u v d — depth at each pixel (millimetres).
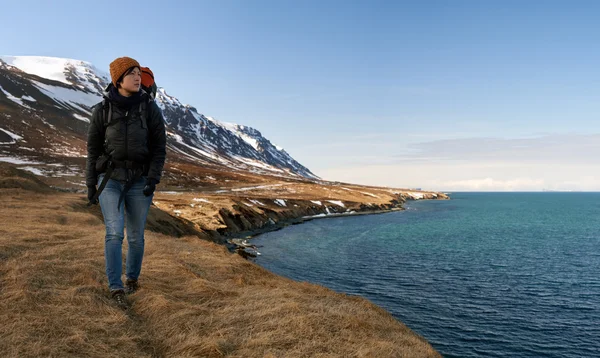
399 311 20984
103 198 4648
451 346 16734
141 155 4645
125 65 4328
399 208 124625
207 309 4898
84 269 5727
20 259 5789
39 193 25312
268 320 4609
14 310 3854
